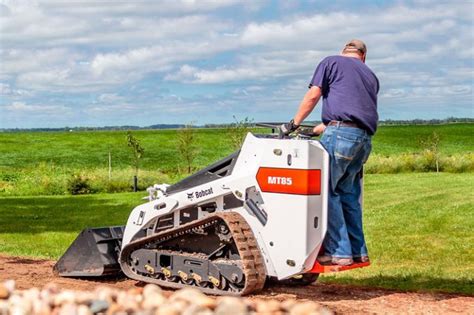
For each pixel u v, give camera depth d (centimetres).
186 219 775
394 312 680
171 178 3928
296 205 680
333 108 696
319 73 705
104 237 859
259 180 705
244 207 718
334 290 794
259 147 711
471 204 2173
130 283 832
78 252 864
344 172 702
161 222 796
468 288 836
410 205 2191
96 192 3547
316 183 681
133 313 455
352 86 695
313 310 461
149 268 790
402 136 9019
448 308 703
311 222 680
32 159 7219
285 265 691
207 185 745
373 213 1983
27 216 2206
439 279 912
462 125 11569
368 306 705
